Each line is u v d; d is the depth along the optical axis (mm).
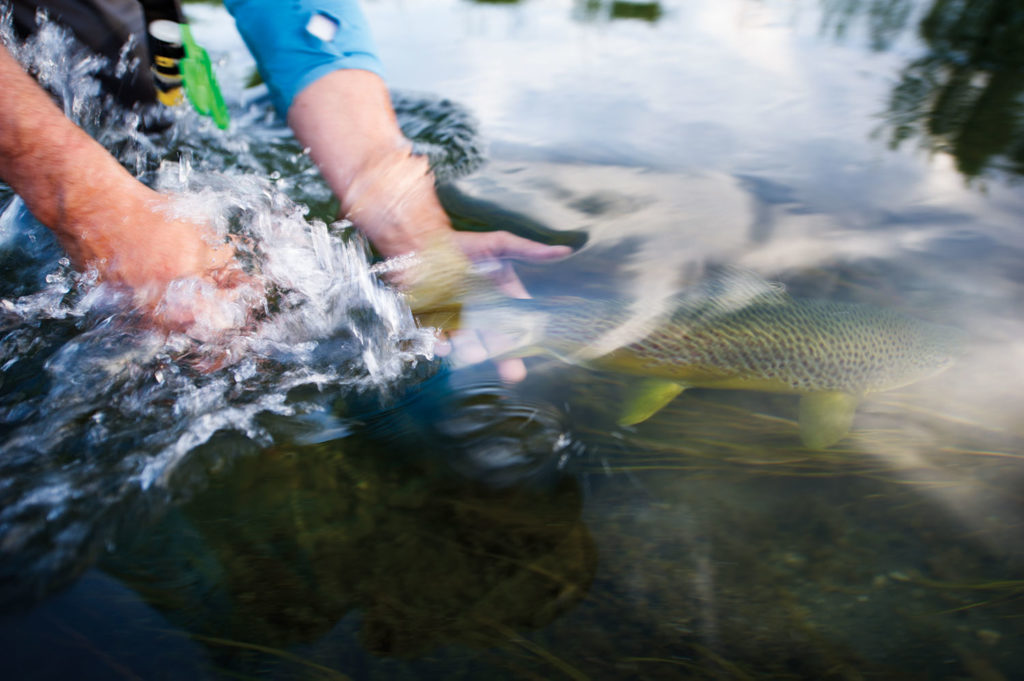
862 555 1292
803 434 1603
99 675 1039
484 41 4473
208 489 1407
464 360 1728
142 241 1708
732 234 2297
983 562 1271
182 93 2809
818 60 4016
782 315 1826
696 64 4012
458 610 1176
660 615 1176
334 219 2346
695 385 1759
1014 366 1733
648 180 2727
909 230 2295
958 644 1126
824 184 2629
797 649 1116
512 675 1067
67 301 1775
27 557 1238
